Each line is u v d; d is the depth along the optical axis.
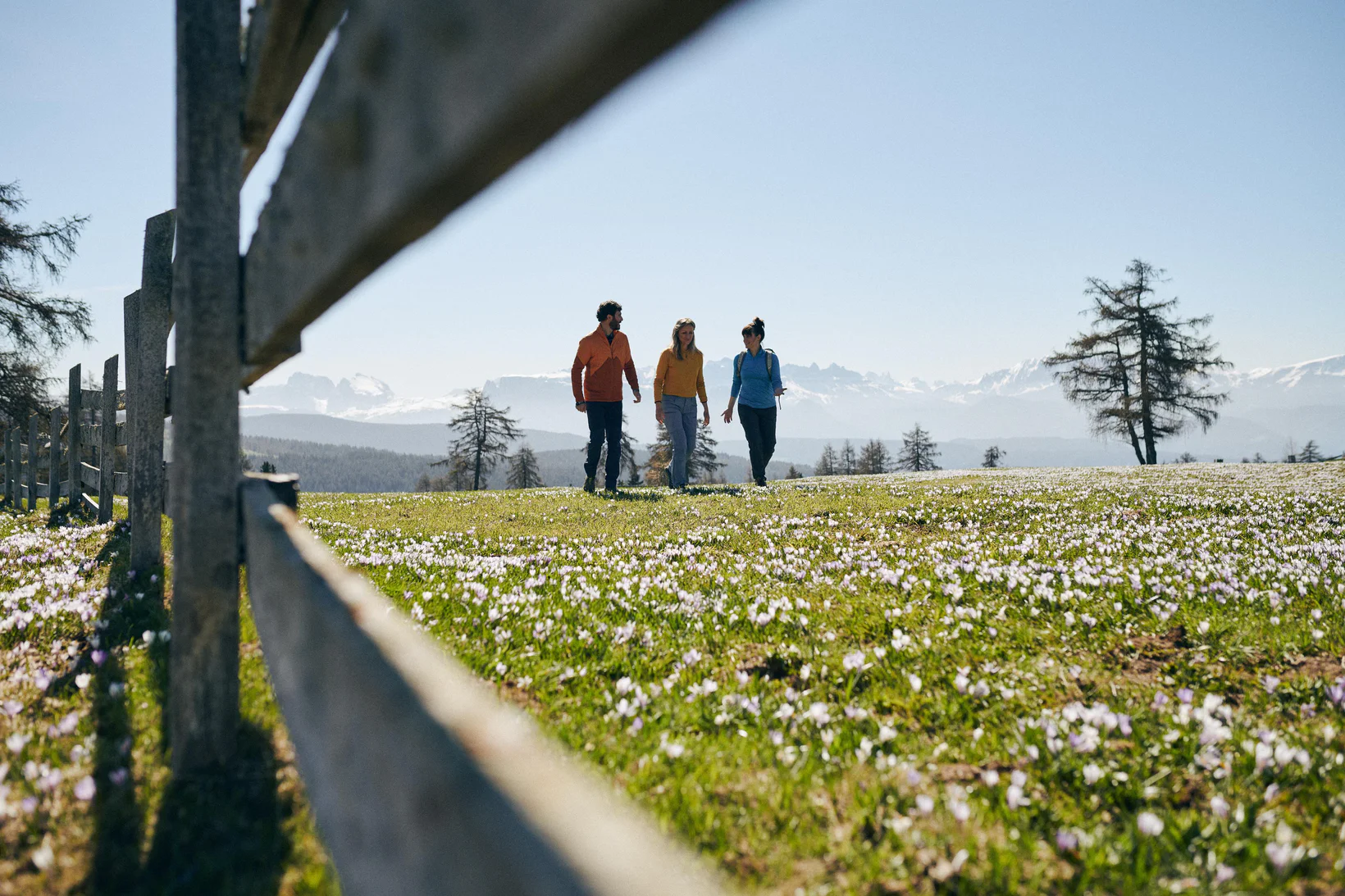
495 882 0.64
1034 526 10.60
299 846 2.29
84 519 12.95
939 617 5.43
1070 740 3.16
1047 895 2.31
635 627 5.16
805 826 2.61
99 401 13.71
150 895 2.13
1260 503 12.80
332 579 1.56
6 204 33.31
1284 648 4.58
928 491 16.89
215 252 2.47
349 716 1.16
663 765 3.06
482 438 104.31
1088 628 5.17
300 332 2.30
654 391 17.84
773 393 18.30
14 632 4.51
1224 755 3.21
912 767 3.13
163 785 2.65
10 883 2.16
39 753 2.94
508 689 4.01
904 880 2.33
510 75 0.62
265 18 2.08
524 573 7.19
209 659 2.60
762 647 4.86
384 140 1.00
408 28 0.89
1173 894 2.28
